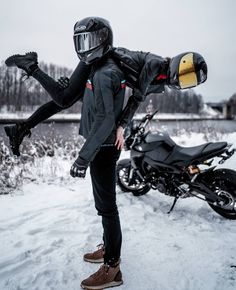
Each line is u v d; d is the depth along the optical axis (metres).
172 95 77.50
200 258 2.78
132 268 2.62
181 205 4.19
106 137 2.03
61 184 5.16
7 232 3.29
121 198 4.39
